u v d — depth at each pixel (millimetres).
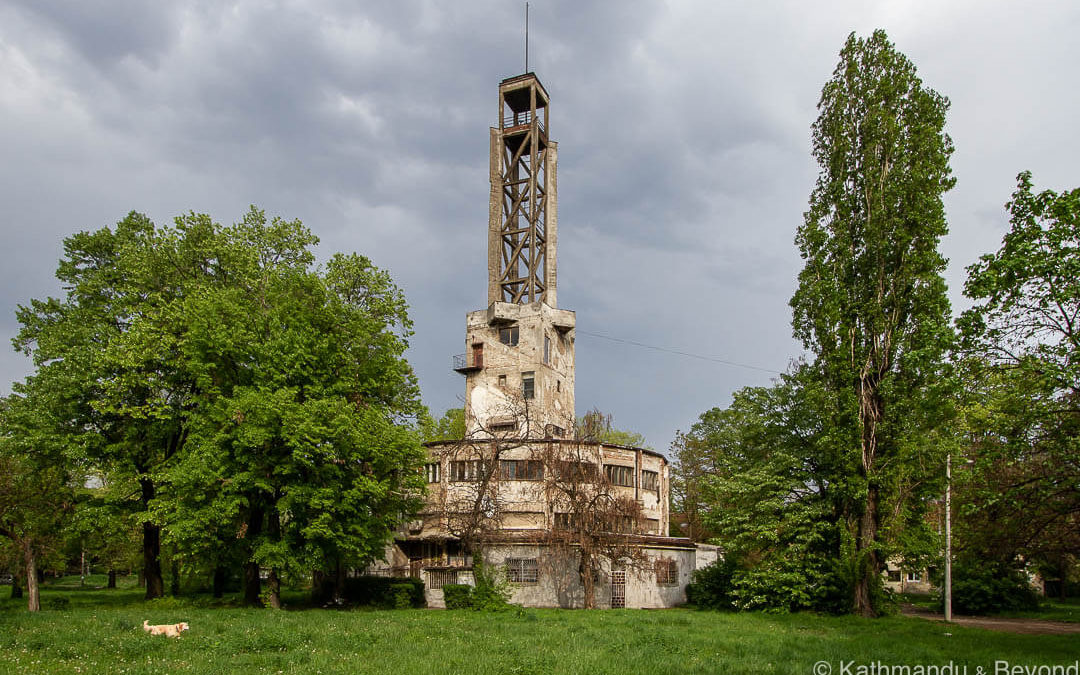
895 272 38719
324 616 32875
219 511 34938
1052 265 22922
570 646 23609
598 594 46875
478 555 42219
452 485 51688
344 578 44562
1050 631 33844
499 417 62594
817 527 40062
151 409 39125
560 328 68625
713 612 42469
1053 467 25547
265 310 39344
